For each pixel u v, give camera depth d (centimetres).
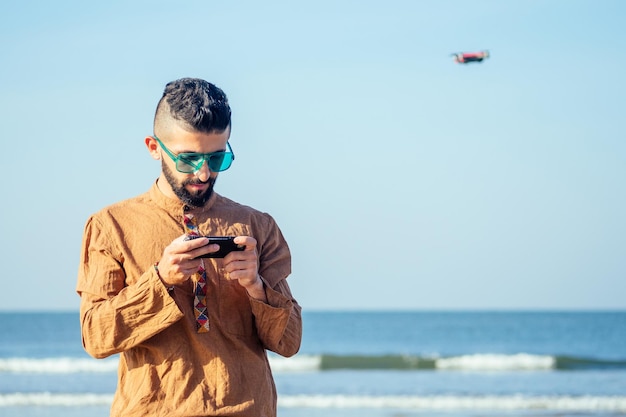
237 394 301
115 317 288
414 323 7244
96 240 310
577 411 1598
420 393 1952
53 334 5462
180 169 302
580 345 4475
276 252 332
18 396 1708
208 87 308
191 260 287
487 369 2566
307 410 1622
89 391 1962
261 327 308
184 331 302
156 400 296
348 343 4862
